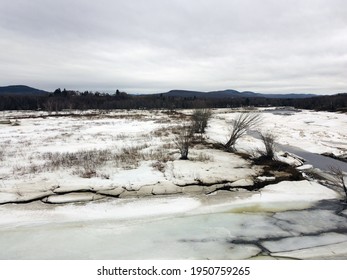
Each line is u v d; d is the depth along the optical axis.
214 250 6.88
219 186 10.70
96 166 12.62
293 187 10.99
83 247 6.90
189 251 6.82
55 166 12.61
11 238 7.25
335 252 6.85
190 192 10.24
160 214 8.72
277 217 8.72
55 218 8.28
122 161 13.57
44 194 9.52
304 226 8.17
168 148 16.86
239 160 14.27
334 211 9.20
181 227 7.98
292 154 16.95
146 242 7.18
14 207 8.77
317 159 16.22
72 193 9.69
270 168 12.97
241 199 9.91
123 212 8.73
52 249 6.80
